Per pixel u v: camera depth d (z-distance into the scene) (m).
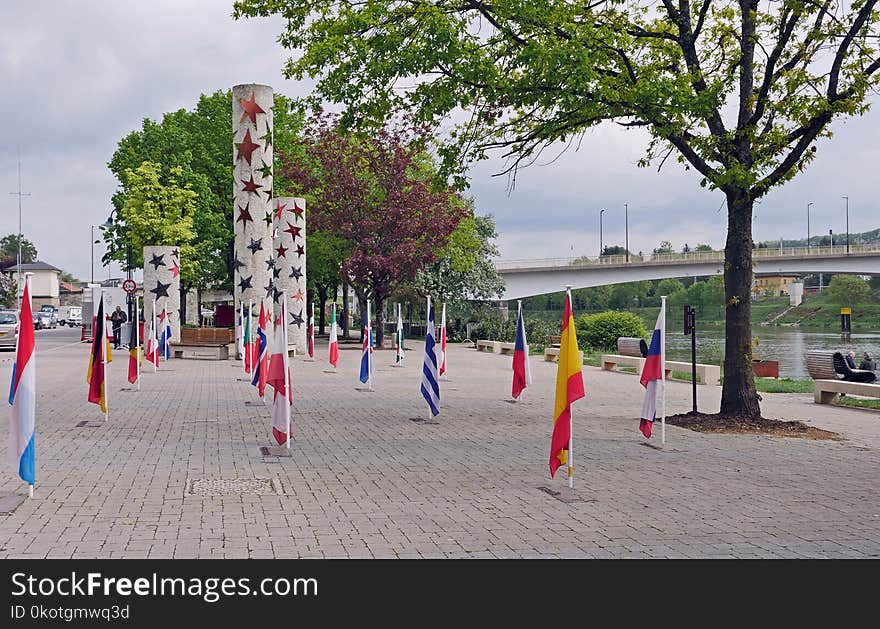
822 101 15.07
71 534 7.82
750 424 15.80
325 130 45.50
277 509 8.94
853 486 10.55
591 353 44.53
